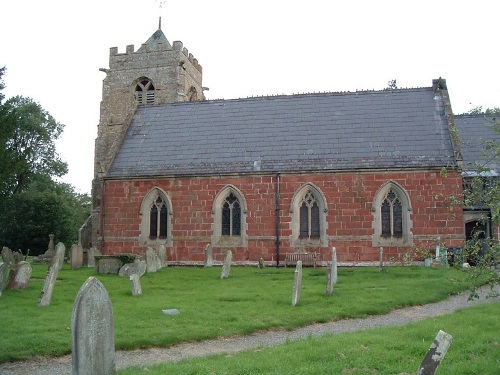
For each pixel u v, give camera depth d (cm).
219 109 3772
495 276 1119
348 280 2320
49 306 1681
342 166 3081
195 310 1617
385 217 3039
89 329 915
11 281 1998
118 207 3362
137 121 3803
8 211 4975
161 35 5362
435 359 815
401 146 3148
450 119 3222
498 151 1220
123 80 5241
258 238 3136
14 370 1089
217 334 1359
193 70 5612
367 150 3162
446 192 2944
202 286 2172
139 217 3325
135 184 3353
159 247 3080
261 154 3294
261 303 1744
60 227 5019
